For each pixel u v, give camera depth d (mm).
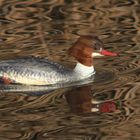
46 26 20609
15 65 17125
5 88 16781
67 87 16938
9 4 22266
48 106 15625
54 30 20297
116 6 22094
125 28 20422
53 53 18719
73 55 17609
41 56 18469
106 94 16312
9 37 19750
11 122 14758
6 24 20734
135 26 20531
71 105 15680
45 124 14664
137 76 17312
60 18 21172
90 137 14062
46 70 17078
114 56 18594
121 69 17797
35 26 20609
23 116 15055
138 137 14047
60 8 21953
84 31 20219
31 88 16828
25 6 22125
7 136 14125
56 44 19297
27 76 16984
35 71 17016
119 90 16516
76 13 21547
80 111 15352
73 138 14023
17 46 19125
